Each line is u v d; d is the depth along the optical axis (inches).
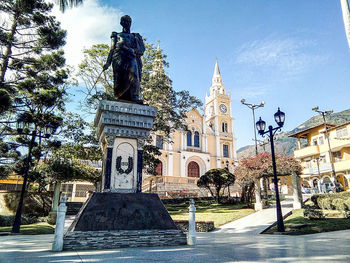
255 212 664.4
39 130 714.2
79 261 145.1
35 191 735.7
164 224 242.7
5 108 529.7
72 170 703.7
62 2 302.5
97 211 231.3
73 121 804.0
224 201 970.7
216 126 1950.1
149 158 858.1
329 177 1273.4
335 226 385.1
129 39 335.3
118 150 294.7
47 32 676.1
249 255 164.4
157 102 879.7
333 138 1261.1
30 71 681.0
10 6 622.2
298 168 644.1
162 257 158.4
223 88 2139.5
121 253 177.3
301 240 268.8
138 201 251.1
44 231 447.5
